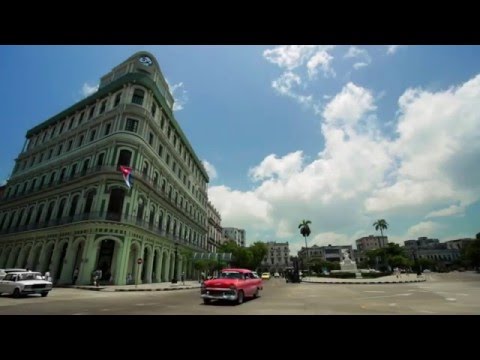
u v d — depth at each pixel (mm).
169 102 43375
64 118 40969
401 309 10109
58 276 28016
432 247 135000
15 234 35094
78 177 30234
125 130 30625
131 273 28703
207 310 10195
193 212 52031
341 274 42469
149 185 31969
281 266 132875
